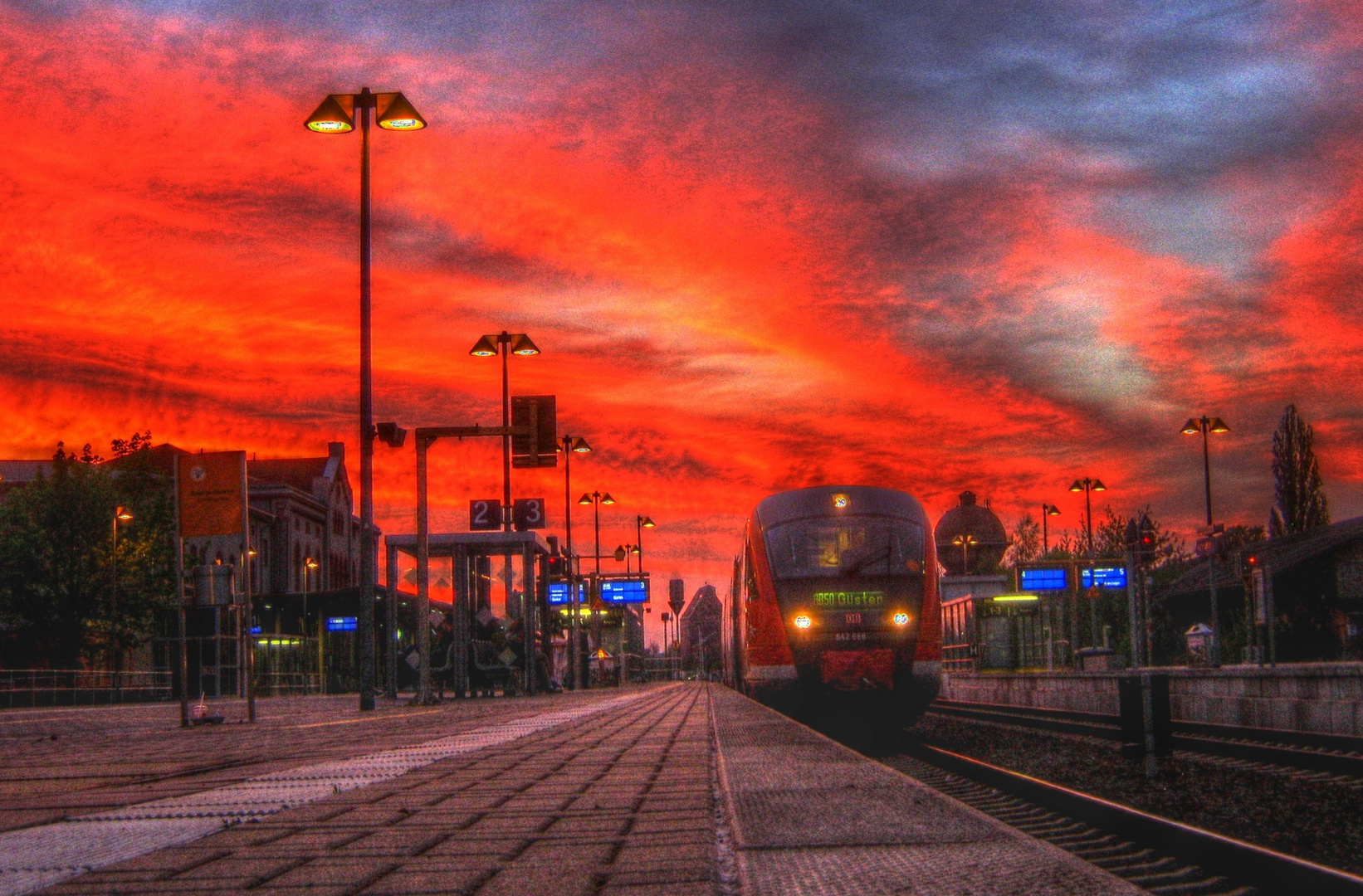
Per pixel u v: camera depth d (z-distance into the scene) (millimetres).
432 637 38781
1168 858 7461
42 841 4922
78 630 55906
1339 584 48531
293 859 4344
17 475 77500
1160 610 53875
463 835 4930
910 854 4074
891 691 19953
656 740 11297
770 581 20406
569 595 53188
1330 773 12086
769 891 3459
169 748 11781
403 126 24766
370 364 24969
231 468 18703
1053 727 21359
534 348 38562
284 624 64562
